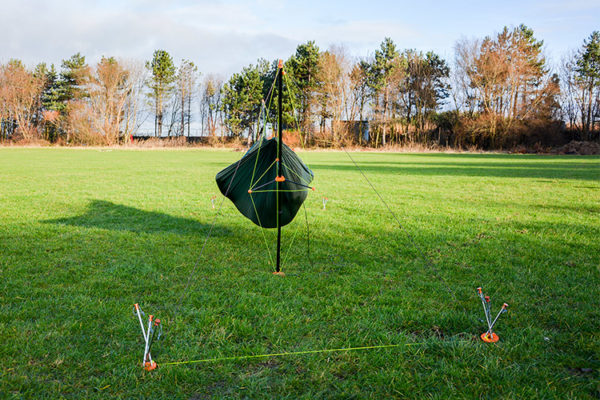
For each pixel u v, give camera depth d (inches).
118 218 387.2
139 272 232.8
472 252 273.6
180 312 180.1
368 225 357.4
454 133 2437.3
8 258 254.8
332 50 2389.3
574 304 186.5
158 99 3080.7
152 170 909.2
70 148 2266.2
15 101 2630.4
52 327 163.6
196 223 367.9
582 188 606.9
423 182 690.2
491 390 125.0
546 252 271.6
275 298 196.9
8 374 131.4
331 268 243.6
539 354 143.7
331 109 2447.1
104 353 144.9
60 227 344.8
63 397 120.6
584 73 2273.6
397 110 2593.5
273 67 2997.0
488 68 2171.5
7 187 599.2
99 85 2613.2
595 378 130.2
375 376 132.1
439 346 150.1
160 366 137.4
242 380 130.3
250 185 228.1
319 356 144.4
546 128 2122.3
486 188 609.0
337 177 773.3
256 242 303.9
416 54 2677.2
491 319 172.7
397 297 196.5
